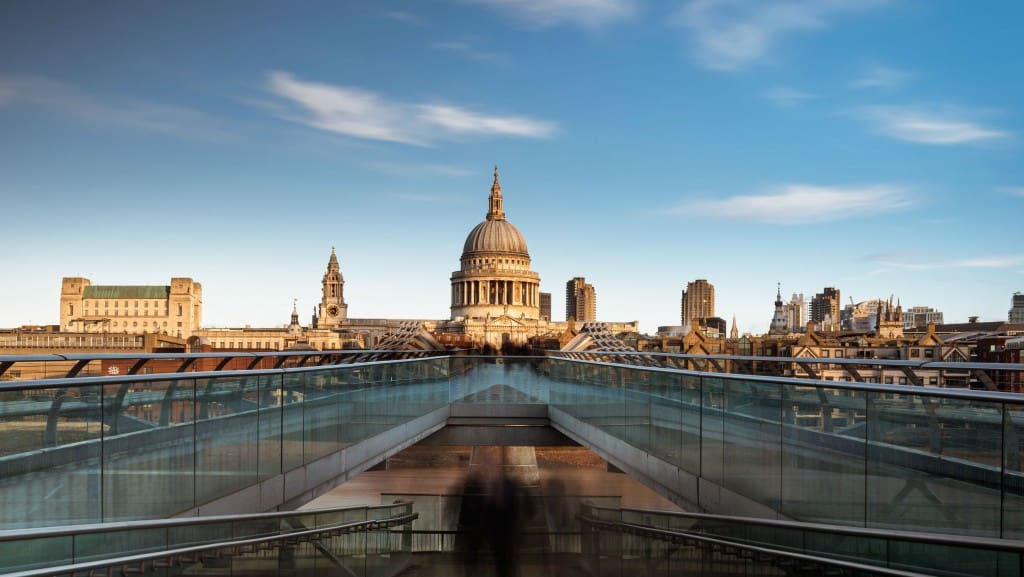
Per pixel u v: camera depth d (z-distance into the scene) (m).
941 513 8.52
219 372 11.79
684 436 14.84
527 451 46.09
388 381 19.59
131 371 13.14
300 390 14.51
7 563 7.25
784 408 11.32
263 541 11.39
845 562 9.02
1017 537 7.71
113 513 9.45
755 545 10.87
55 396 8.62
